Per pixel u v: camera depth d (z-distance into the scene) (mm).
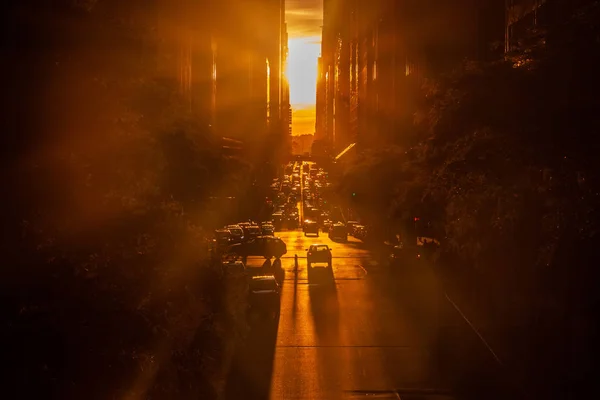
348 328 54781
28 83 22547
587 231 32000
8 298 18969
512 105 36344
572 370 35750
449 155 42281
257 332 53156
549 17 56625
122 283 22422
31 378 17875
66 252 20719
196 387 26828
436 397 35469
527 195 38781
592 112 31891
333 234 151750
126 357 20938
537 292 40500
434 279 64500
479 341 42625
